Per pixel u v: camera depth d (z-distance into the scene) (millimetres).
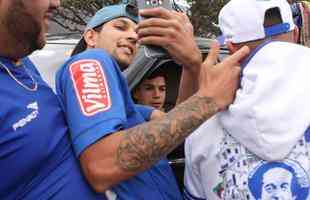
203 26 10125
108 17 2258
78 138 1408
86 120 1415
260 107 1521
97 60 1521
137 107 1981
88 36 2336
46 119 1396
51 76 3100
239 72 1549
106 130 1398
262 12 1634
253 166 1562
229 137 1616
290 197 1521
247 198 1565
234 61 1550
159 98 2621
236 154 1597
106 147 1387
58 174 1391
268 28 1640
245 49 1562
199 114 1449
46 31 1461
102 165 1384
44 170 1373
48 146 1373
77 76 1480
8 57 1425
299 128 1507
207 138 1663
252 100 1524
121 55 2232
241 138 1574
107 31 2252
